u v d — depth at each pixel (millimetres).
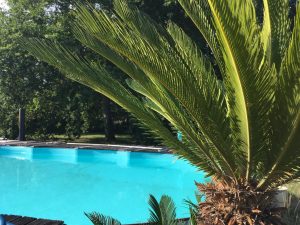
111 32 3805
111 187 12250
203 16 4117
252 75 3697
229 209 4578
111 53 4156
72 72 4250
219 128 4297
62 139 22109
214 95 4430
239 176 4598
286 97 3908
